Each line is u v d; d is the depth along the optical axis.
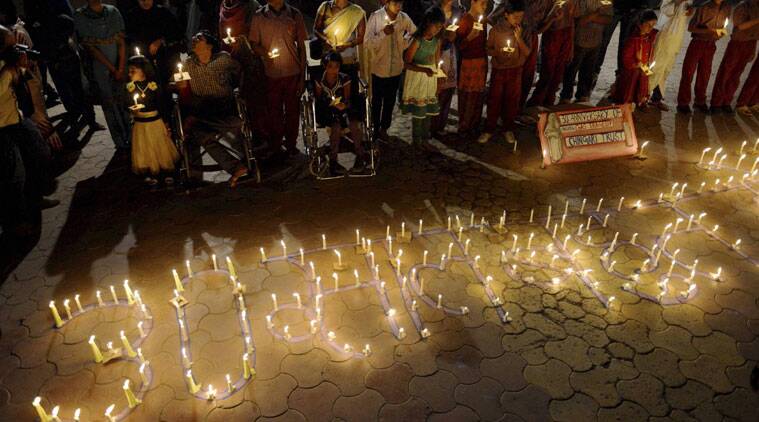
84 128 8.25
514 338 4.39
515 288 4.93
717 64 10.81
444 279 5.04
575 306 4.72
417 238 5.64
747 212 6.07
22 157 5.69
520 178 6.83
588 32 8.27
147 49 7.27
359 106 6.87
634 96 8.34
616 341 4.36
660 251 5.24
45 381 4.03
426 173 6.94
